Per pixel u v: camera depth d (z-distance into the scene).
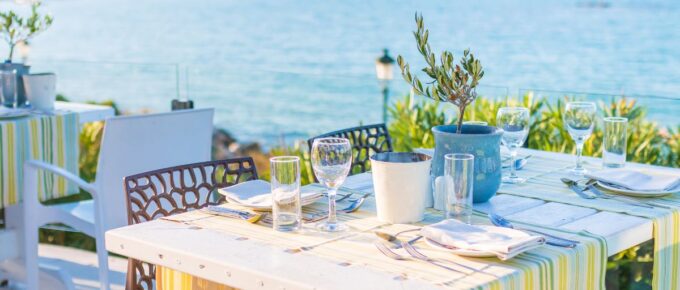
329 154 1.76
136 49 34.16
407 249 1.63
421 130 4.40
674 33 31.66
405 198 1.83
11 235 3.61
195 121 3.22
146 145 3.09
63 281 3.54
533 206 2.02
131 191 2.14
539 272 1.54
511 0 35.22
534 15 34.56
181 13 37.81
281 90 4.78
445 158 1.83
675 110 3.50
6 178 3.46
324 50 33.34
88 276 3.85
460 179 1.80
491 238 1.63
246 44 35.19
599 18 33.34
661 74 26.61
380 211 1.87
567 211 1.96
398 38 33.62
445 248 1.62
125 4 37.69
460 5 36.34
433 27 34.66
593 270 1.69
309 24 37.25
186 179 3.18
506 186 2.25
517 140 2.35
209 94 4.97
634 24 32.50
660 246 1.91
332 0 37.50
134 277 2.15
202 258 1.60
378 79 4.55
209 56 33.41
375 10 37.34
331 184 1.79
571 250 1.63
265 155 6.86
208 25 38.12
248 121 14.42
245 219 1.88
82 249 4.28
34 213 3.23
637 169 2.47
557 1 34.06
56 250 4.27
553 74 27.55
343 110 4.78
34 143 3.58
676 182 2.15
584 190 2.18
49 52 32.28
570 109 2.42
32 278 3.27
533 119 3.87
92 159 5.57
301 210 1.99
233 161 2.42
